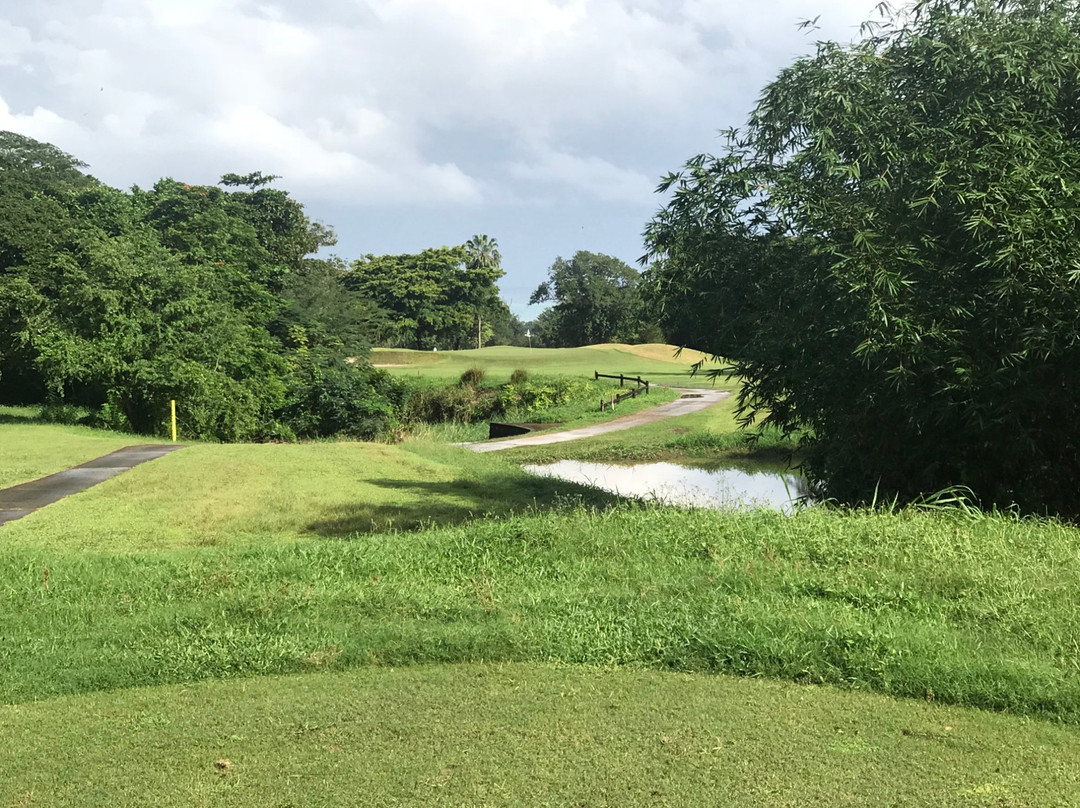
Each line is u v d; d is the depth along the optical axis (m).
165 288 35.28
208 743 4.16
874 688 4.82
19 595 7.19
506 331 145.62
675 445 29.50
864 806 3.44
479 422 49.28
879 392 11.09
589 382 51.50
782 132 12.80
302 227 64.00
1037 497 11.41
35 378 47.81
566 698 4.70
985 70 11.09
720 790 3.57
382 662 5.46
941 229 10.96
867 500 11.59
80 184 55.25
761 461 26.53
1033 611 5.76
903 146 11.52
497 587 7.07
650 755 3.92
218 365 36.59
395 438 39.00
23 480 15.44
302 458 19.30
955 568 6.62
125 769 3.88
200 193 53.09
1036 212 9.62
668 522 8.83
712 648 5.29
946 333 10.05
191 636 5.98
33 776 3.82
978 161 10.41
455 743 4.09
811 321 11.41
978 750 3.98
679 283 13.27
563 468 26.03
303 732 4.29
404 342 99.44
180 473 16.06
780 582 6.61
